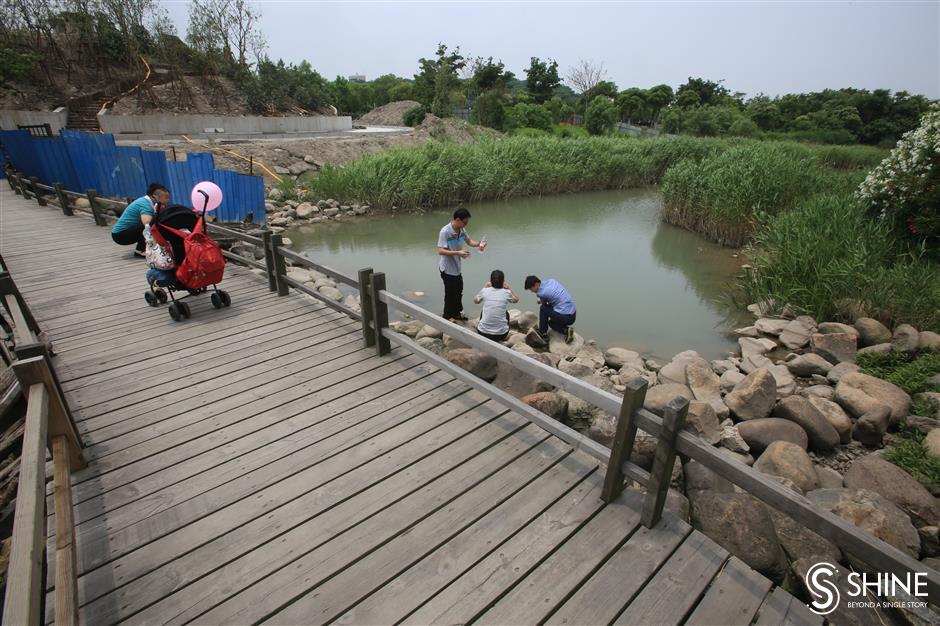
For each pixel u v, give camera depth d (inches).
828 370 215.0
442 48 1309.1
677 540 96.1
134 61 987.9
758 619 82.0
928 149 299.3
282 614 81.0
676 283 349.1
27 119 759.1
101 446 121.8
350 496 106.3
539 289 242.5
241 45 1043.9
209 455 118.9
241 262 276.7
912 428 171.6
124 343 178.1
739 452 160.7
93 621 79.0
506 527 98.4
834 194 401.7
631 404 92.5
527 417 122.5
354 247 420.8
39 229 342.0
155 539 94.7
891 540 112.5
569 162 755.4
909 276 252.8
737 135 1595.7
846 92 2224.4
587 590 85.7
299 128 1007.6
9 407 136.2
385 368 161.8
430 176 585.3
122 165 406.3
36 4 896.9
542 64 1876.2
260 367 161.8
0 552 132.8
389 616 80.9
